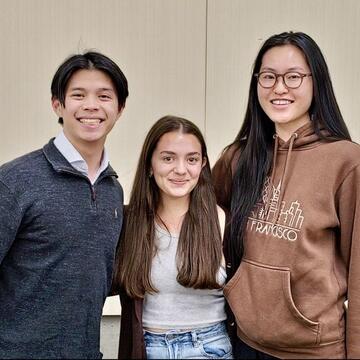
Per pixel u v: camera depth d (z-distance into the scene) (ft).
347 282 4.69
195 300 4.77
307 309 4.51
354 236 4.54
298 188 4.69
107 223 4.56
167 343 4.66
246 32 8.92
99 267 4.45
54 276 4.24
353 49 9.04
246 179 5.09
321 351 4.58
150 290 4.73
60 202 4.27
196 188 5.01
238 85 9.04
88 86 4.38
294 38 4.79
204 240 4.83
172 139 4.80
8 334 4.25
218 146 9.18
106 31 8.85
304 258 4.55
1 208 4.07
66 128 4.47
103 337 8.86
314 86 4.79
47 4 8.74
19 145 9.08
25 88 8.93
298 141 4.84
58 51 8.86
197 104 9.07
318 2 8.90
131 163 9.19
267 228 4.77
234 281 4.83
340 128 4.86
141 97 9.03
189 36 8.91
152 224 4.94
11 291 4.31
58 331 4.28
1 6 8.70
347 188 4.57
